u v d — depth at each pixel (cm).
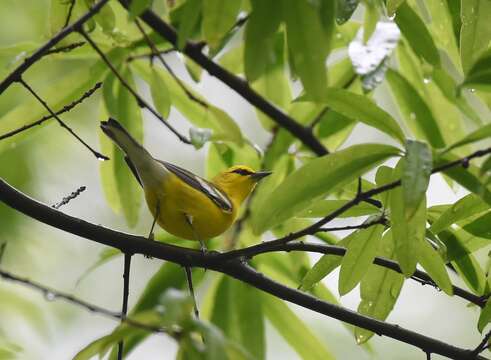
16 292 1147
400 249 628
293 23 495
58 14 827
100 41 920
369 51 897
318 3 480
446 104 1044
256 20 510
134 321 472
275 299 989
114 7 928
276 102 1118
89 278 1316
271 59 567
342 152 581
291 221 968
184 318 466
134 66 964
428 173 528
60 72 1155
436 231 678
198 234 917
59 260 1250
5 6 1187
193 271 974
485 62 526
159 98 903
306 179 593
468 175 567
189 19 534
